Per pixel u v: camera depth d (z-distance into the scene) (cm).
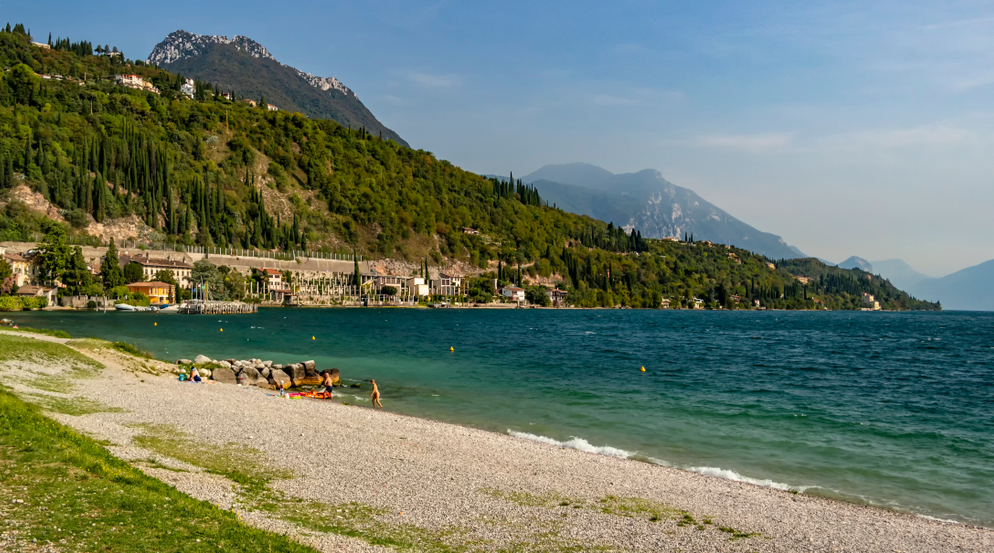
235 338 9788
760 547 1788
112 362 4762
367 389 5103
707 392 5203
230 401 3756
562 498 2150
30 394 3098
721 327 17212
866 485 2650
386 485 2142
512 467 2553
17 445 1806
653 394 5044
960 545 1917
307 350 8206
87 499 1482
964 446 3359
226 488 1919
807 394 5206
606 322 19275
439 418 3919
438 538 1659
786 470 2858
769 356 8812
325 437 2873
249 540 1402
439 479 2272
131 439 2477
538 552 1616
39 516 1338
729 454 3131
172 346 8081
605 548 1684
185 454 2347
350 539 1573
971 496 2517
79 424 2623
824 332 15338
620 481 2442
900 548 1861
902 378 6438
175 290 19412
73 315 14162
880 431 3725
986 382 6147
